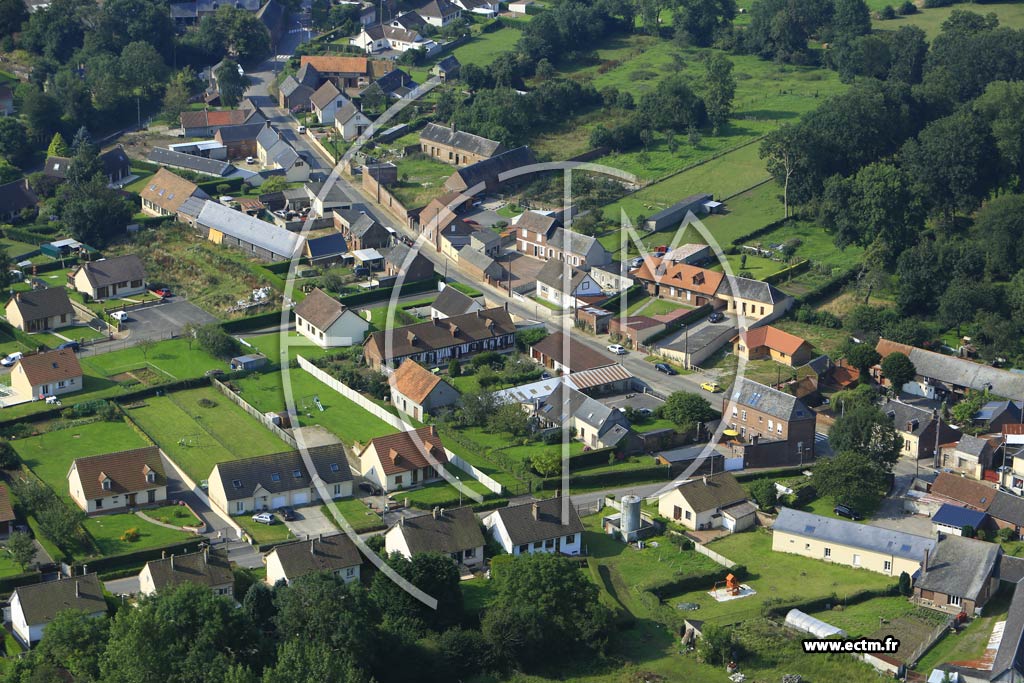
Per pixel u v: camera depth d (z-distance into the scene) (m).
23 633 147.62
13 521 171.25
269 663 139.00
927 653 148.75
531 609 146.00
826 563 167.25
